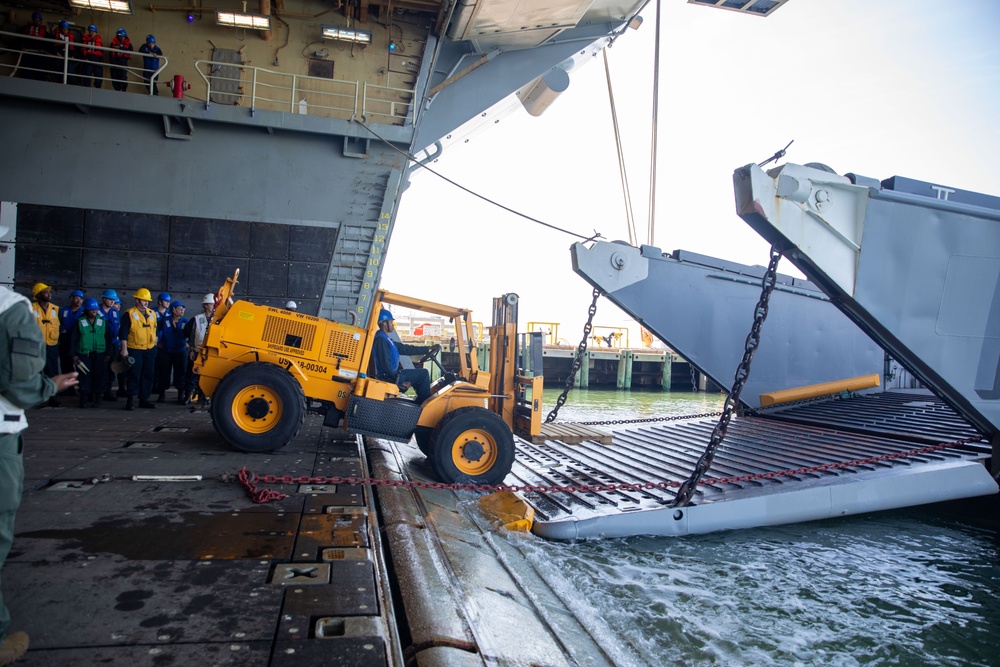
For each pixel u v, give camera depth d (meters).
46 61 12.58
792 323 10.55
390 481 5.43
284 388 6.12
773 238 5.89
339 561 3.47
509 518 5.36
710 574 4.80
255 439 6.11
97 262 12.02
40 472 5.09
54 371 8.98
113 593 2.91
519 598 3.74
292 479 5.22
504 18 13.58
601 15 15.66
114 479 4.97
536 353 6.80
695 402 21.44
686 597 4.33
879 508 6.12
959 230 6.40
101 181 12.02
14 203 11.72
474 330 6.89
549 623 3.48
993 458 6.73
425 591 3.27
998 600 4.54
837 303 6.50
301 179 12.77
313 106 13.74
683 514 5.63
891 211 6.17
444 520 4.96
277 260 12.70
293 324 6.39
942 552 5.59
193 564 3.31
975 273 6.47
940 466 6.53
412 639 2.77
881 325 6.24
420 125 14.55
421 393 6.79
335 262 12.88
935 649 3.79
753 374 10.38
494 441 6.23
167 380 10.06
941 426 8.38
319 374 6.34
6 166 11.70
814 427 9.51
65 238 11.89
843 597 4.52
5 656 2.10
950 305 6.41
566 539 5.24
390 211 13.02
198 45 13.42
